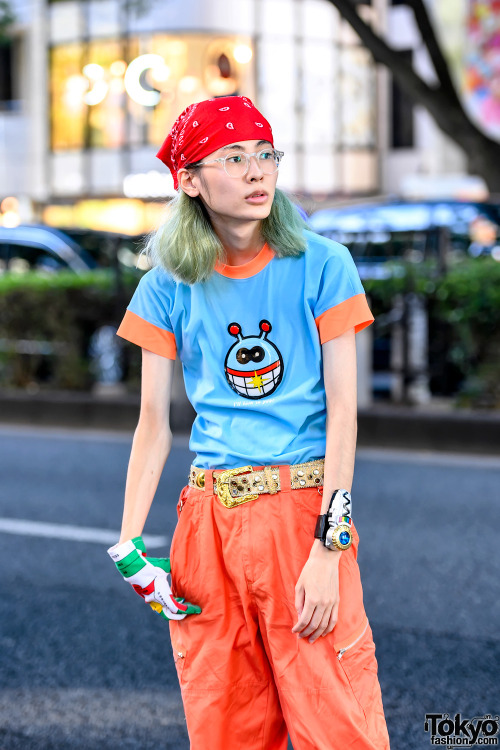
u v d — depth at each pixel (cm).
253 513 261
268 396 265
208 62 2936
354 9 1448
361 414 1027
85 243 1562
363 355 1090
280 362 265
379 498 789
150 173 2912
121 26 2983
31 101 3200
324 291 261
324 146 3092
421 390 1098
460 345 1062
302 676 255
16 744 399
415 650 486
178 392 1107
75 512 761
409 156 3173
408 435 1007
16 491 834
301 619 250
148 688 451
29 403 1218
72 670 471
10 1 3147
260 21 2969
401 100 3175
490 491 811
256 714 270
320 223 1484
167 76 2161
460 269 1073
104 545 675
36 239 1557
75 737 405
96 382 1245
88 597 573
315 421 267
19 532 707
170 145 270
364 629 261
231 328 265
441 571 605
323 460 265
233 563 261
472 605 547
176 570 272
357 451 1002
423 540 671
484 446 977
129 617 541
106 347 1239
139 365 1221
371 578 594
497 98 2370
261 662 268
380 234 1149
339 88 3100
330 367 262
